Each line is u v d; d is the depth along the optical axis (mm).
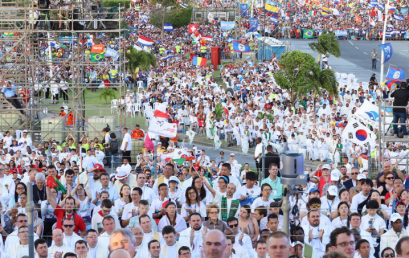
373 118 29062
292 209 18625
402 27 113250
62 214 18672
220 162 30234
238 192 20672
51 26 43344
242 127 43281
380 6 100875
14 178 25281
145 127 49406
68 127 43250
